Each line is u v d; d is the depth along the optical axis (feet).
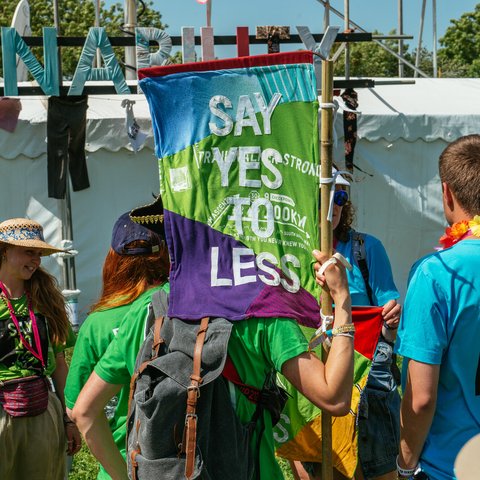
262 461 7.73
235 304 7.48
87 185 28.35
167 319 7.64
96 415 8.13
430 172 32.19
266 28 25.20
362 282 11.93
